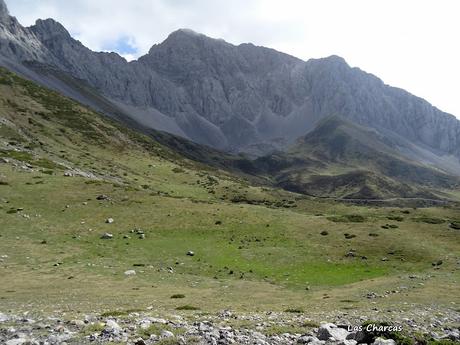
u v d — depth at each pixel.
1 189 86.06
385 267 60.75
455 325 25.08
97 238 67.69
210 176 190.50
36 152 138.38
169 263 58.62
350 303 37.22
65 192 90.06
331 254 65.88
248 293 44.53
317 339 17.92
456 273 57.22
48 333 18.31
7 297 35.12
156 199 92.12
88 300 34.84
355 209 158.00
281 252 66.12
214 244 68.62
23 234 65.38
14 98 199.25
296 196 186.12
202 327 20.22
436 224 85.31
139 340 16.45
